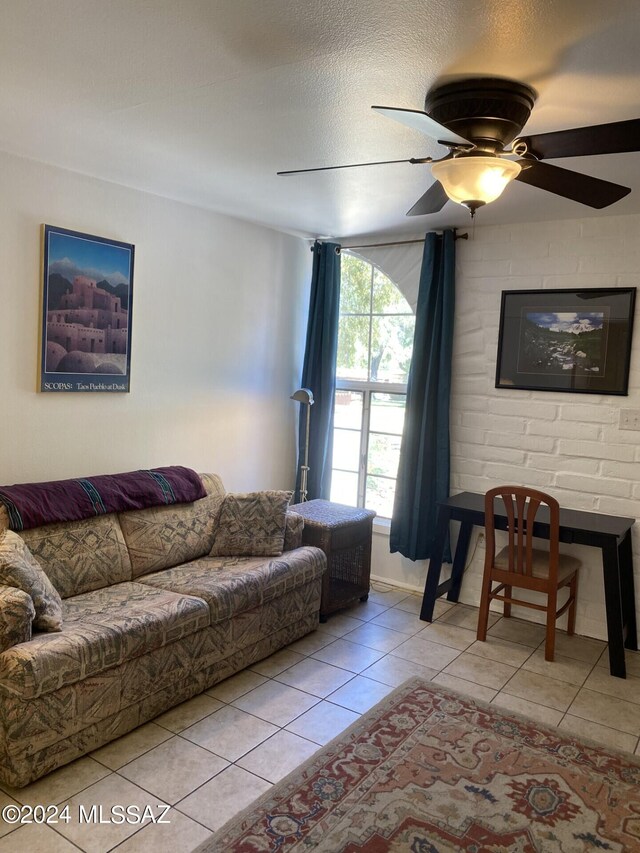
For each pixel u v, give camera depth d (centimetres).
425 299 406
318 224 406
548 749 257
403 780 233
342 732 262
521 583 342
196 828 206
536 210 346
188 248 376
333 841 202
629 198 316
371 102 212
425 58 179
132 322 349
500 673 321
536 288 379
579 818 218
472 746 257
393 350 446
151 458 370
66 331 316
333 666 320
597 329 361
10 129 254
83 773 230
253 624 312
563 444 376
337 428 477
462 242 402
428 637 360
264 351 441
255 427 440
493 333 395
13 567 234
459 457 412
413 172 285
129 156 285
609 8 149
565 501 377
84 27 171
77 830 203
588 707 292
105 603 274
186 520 346
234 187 329
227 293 406
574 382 369
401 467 418
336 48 176
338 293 451
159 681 263
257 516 351
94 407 336
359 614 390
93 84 208
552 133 179
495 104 191
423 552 415
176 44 179
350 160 275
